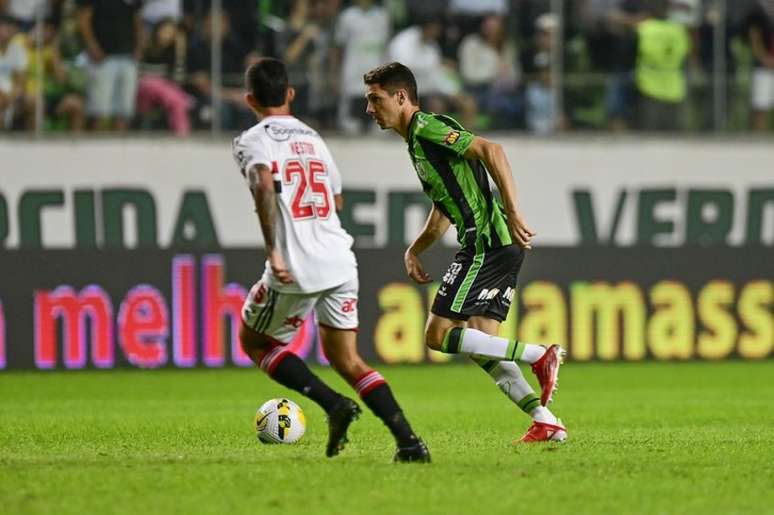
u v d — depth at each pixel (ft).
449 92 216.13
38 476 75.00
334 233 78.79
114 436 106.32
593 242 212.02
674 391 162.91
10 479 73.77
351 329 79.25
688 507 64.49
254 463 80.84
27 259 189.88
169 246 192.03
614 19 218.59
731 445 93.15
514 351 89.40
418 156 91.09
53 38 204.95
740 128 221.05
